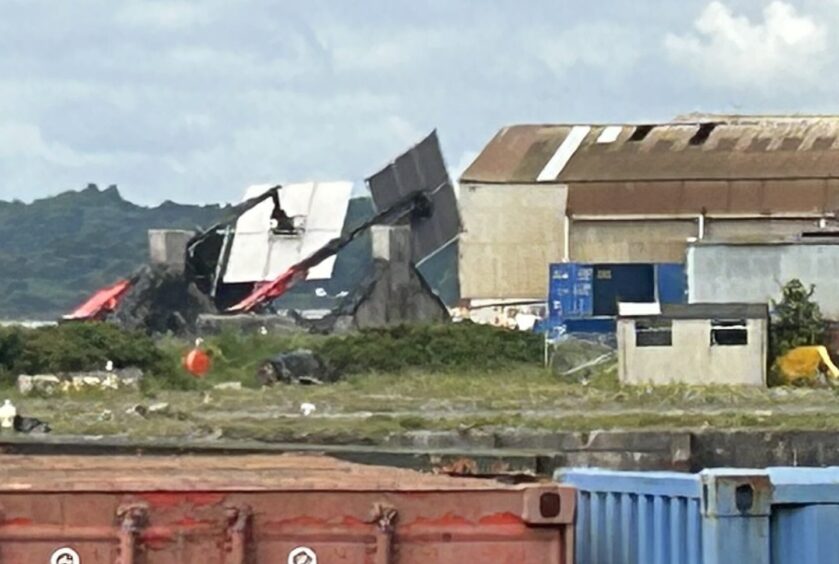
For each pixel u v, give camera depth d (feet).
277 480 109.91
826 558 123.44
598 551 143.43
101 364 593.83
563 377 633.61
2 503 100.37
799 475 126.31
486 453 156.66
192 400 540.11
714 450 396.98
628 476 139.23
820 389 602.85
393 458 158.40
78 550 100.68
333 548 103.55
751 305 623.77
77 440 165.48
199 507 102.12
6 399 502.38
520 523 105.09
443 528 104.63
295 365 649.20
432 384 599.98
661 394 563.48
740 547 122.72
